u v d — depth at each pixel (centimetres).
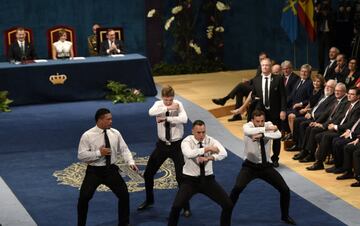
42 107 3794
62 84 3888
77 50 4666
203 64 4750
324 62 4334
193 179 1986
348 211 2217
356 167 2453
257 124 2117
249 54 4822
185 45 4769
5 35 4212
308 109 2911
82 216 2055
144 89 3997
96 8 4659
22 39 4019
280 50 4784
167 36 4791
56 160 2855
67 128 3341
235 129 3328
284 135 3008
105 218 2205
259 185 2475
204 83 4319
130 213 2248
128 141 3105
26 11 4553
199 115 3491
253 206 2278
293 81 3164
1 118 3566
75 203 2353
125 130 3284
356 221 2131
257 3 4772
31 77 3838
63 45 4072
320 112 2791
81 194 2038
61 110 3709
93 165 2048
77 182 2578
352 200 2328
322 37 4288
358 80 3023
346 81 3272
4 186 2545
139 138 3148
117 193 2055
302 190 2427
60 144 3080
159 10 4734
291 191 2417
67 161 2838
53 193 2462
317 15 4297
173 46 4788
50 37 4275
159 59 4797
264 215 2195
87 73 3912
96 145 2045
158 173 2644
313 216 2181
